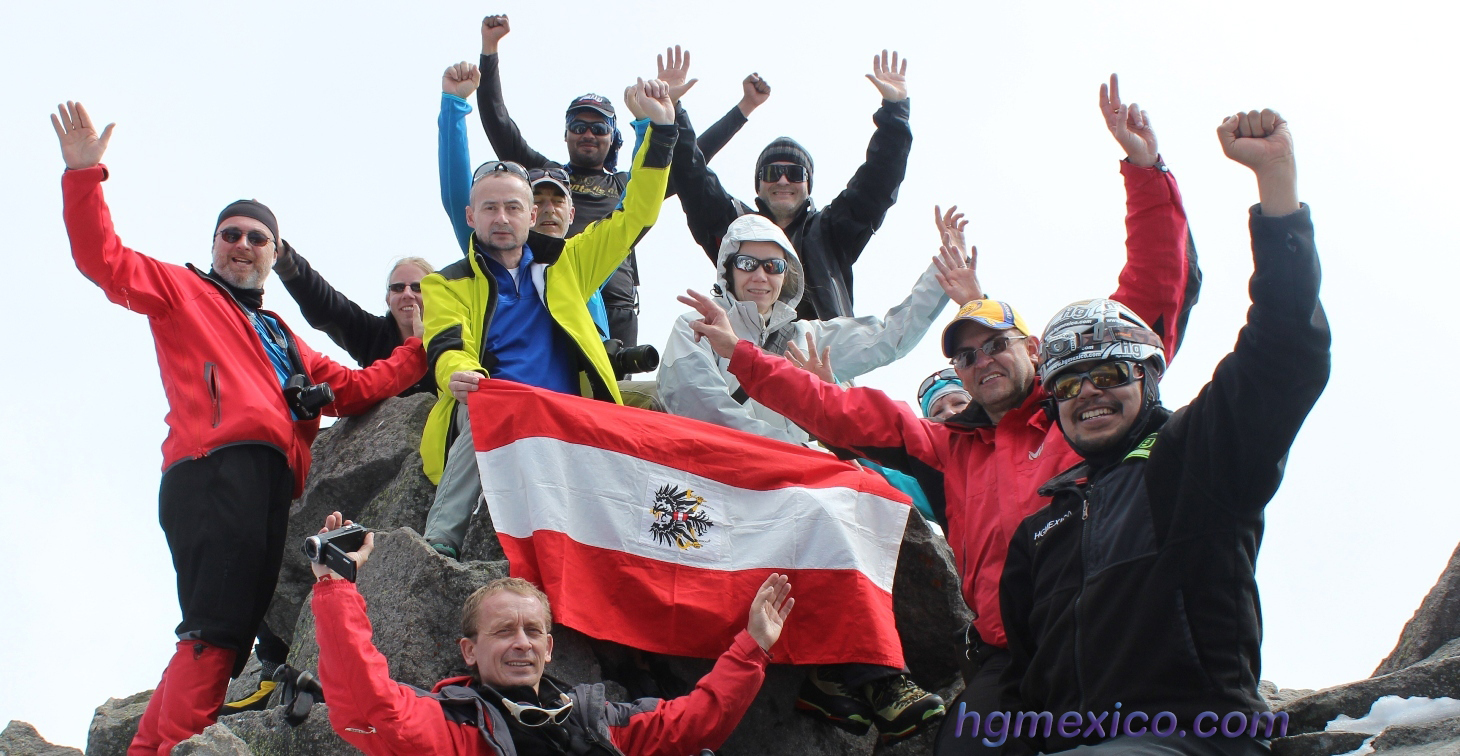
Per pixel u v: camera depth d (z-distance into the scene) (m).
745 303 7.84
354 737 5.12
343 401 7.82
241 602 6.41
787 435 7.75
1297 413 4.93
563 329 7.42
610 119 9.82
